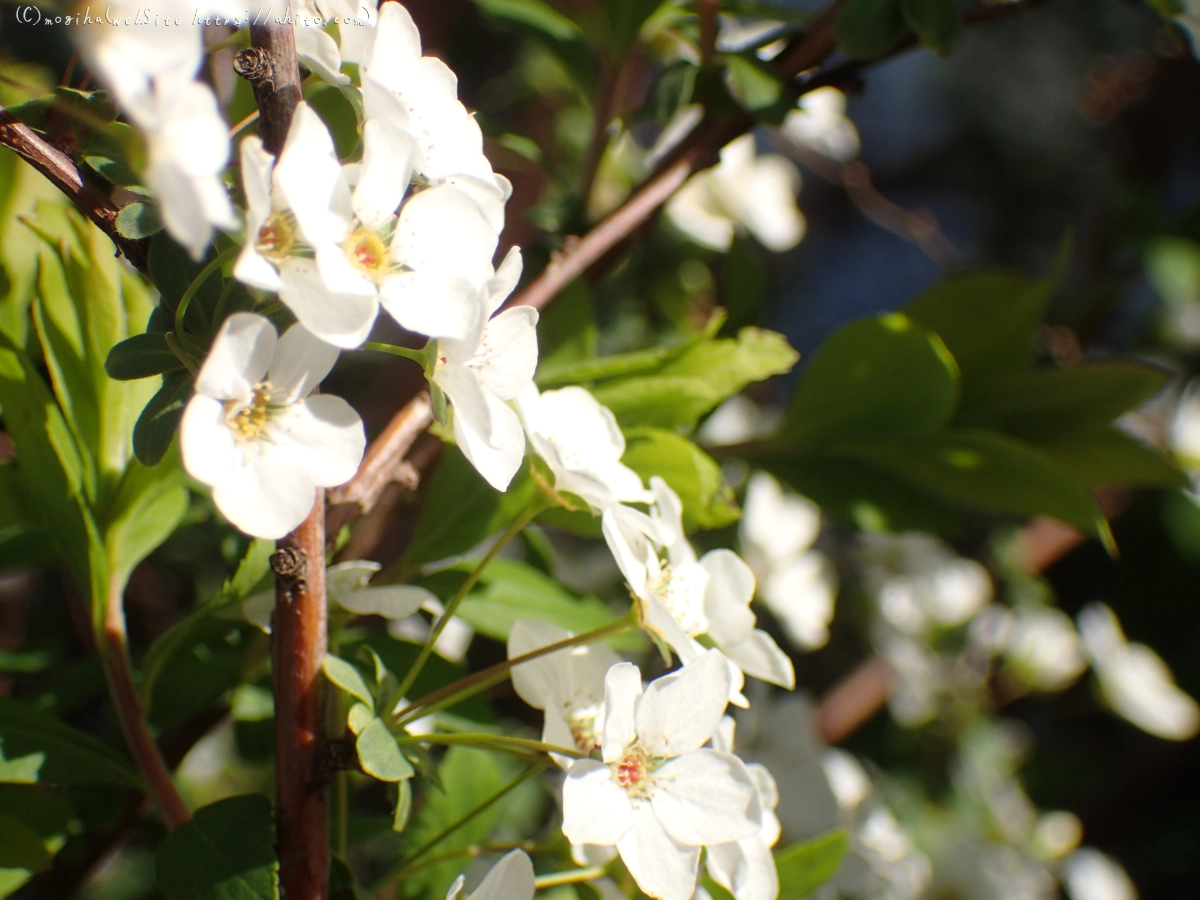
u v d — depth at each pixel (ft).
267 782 0.60
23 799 0.51
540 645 0.49
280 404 0.43
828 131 0.91
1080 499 0.58
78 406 0.50
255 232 0.41
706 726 0.46
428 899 0.54
